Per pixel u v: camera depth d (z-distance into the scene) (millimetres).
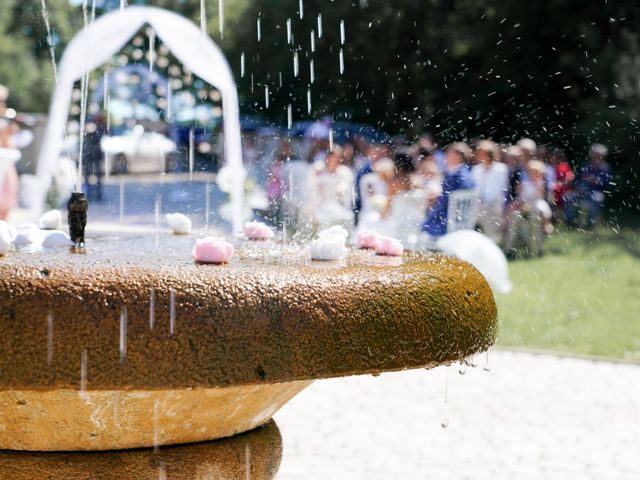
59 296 2102
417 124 20781
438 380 7090
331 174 10055
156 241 3246
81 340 2086
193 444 2631
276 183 12008
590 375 7395
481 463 5051
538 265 13828
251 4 23938
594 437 5617
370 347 2322
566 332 9633
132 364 2098
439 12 20578
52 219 3633
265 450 2777
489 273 9672
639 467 5055
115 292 2127
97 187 15633
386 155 12625
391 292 2406
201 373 2135
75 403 2365
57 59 22859
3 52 25719
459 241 9617
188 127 17656
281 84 23125
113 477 2506
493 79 19938
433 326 2469
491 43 19875
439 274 2615
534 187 13430
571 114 19469
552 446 5406
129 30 11320
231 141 11820
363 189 9656
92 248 2887
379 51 21359
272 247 3125
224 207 12805
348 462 5000
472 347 2629
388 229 9461
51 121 11859
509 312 10789
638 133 18875
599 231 17062
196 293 2168
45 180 12023
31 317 2082
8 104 26281
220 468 2648
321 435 5520
